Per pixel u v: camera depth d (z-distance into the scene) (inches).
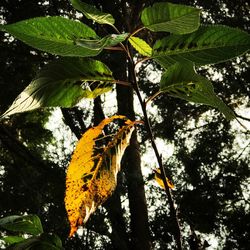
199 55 38.6
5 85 365.1
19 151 410.6
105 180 35.9
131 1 253.6
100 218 353.1
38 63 368.8
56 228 366.9
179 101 450.6
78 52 31.3
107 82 37.7
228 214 433.4
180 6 30.1
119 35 27.9
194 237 46.3
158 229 387.2
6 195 405.1
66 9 364.8
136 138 327.0
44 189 388.8
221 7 406.3
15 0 359.6
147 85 448.1
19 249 35.8
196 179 445.7
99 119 371.6
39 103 33.9
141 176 319.9
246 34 37.1
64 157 412.2
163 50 38.3
